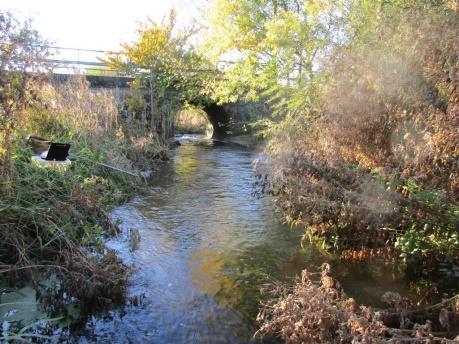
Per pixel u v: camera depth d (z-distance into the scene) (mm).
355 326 2785
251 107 17234
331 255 5191
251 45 10836
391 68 4059
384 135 4391
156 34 15992
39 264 4578
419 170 3723
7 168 4984
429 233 4387
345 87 4645
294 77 9477
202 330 3727
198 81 15758
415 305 3760
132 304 4129
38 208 5027
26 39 4770
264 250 5469
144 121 13656
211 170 11406
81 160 7883
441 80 3521
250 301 4191
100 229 5676
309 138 5434
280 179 5441
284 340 3537
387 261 4855
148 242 5766
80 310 4012
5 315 3836
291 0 11211
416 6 4160
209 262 5125
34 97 4922
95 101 10492
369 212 4398
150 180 9969
